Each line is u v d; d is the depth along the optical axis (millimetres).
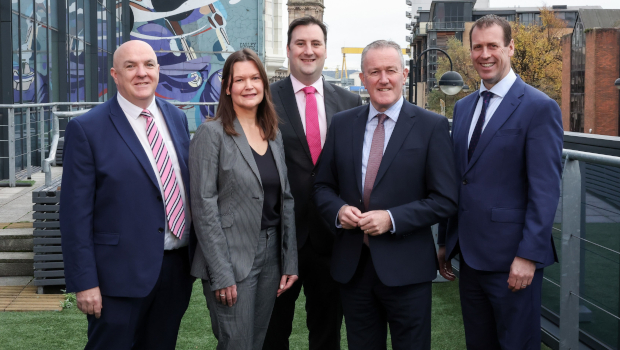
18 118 9570
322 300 3350
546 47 55812
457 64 55625
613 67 47219
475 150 2686
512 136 2600
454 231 2875
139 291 2531
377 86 2641
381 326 2842
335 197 2799
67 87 12695
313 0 47125
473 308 2809
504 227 2613
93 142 2521
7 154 8961
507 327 2641
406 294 2670
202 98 23594
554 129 2533
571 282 3250
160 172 2633
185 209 2738
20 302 4516
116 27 19562
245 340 2600
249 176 2596
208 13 23344
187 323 4145
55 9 12109
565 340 3279
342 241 2783
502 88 2684
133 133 2613
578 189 3203
